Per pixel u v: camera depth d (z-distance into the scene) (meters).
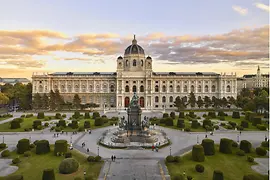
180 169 49.66
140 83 167.38
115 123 100.88
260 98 122.44
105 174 47.00
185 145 68.50
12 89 181.00
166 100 170.12
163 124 101.19
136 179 44.66
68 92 169.12
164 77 169.50
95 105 158.88
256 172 48.19
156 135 80.50
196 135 81.69
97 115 116.44
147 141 70.38
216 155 59.06
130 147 65.31
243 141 61.62
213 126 93.75
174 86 170.25
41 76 164.75
